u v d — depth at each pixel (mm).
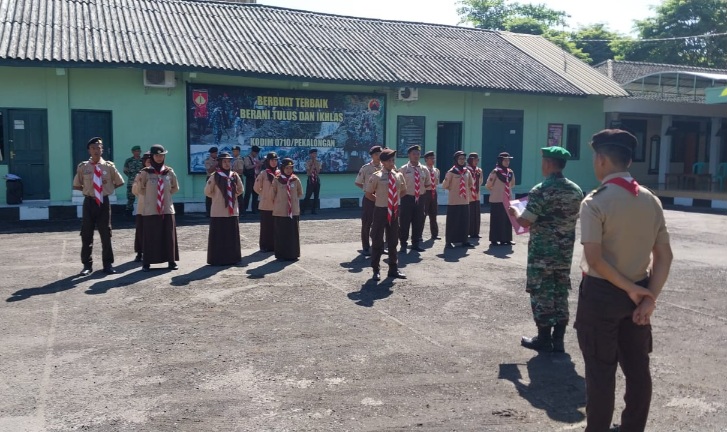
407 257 11945
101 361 6137
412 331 7285
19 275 9672
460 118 22453
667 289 9664
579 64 26500
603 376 4086
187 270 10250
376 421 4965
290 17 22938
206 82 18500
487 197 21906
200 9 21344
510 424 4961
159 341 6746
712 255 12742
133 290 8867
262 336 6980
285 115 19625
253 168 17672
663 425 5031
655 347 6906
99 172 9719
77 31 17469
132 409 5098
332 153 20406
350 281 9734
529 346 6785
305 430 4789
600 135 4180
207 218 16688
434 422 4965
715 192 23750
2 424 4793
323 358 6332
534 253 6637
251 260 11203
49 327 7148
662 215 4141
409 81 20031
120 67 16562
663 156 26297
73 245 12305
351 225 15891
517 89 21859
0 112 16438
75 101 17141
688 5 41969
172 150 18328
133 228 14727
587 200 4105
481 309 8281
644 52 43531
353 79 19219
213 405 5199
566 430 4875
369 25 24531
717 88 21344
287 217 11117
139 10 19891
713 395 5633
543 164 6652
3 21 16938
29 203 16391
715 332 7477
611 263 4055
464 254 12352
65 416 4949
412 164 12602
